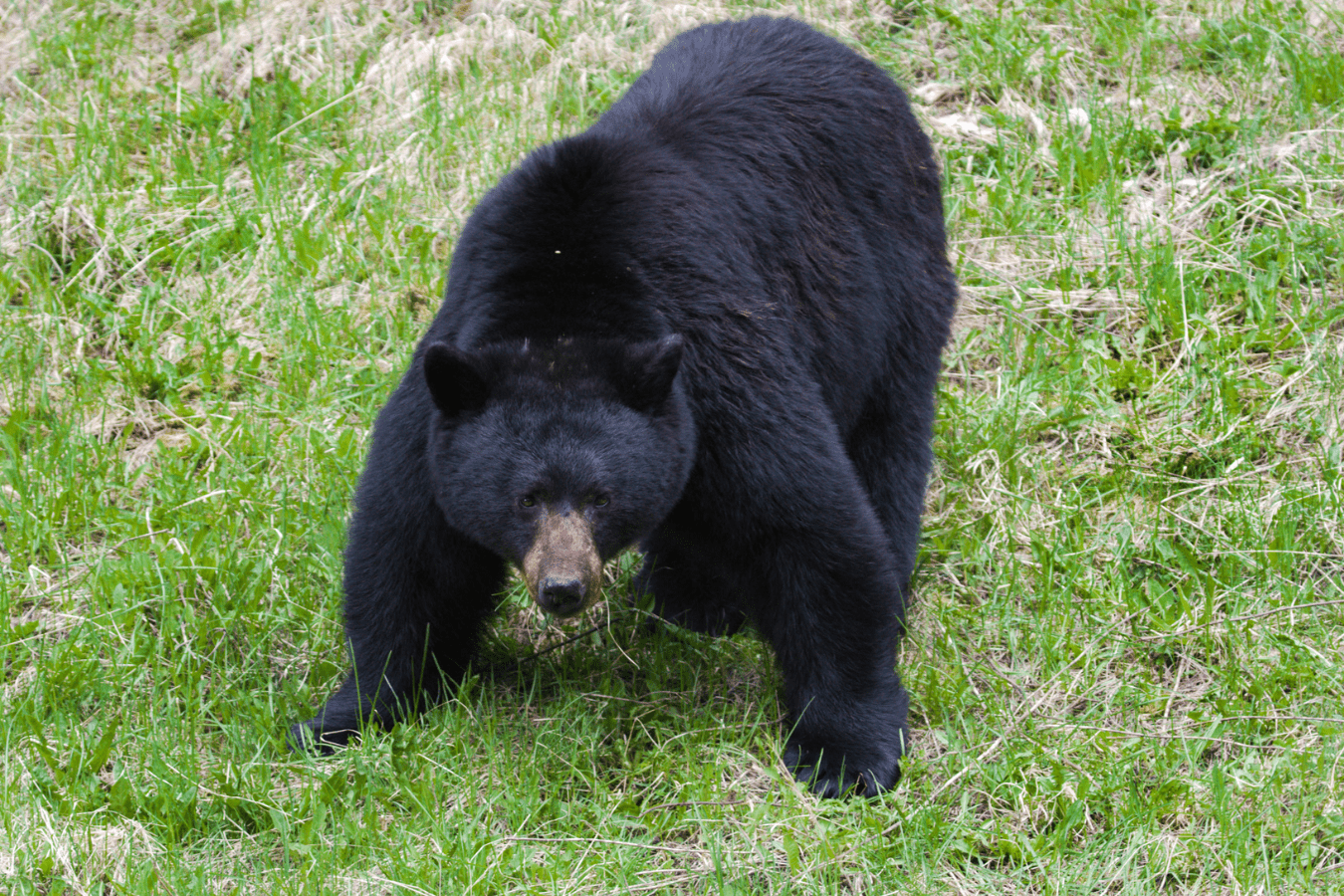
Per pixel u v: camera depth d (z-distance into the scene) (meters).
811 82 8.74
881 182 8.90
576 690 8.30
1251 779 7.34
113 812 7.03
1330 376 10.23
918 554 9.38
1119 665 8.44
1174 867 6.85
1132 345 11.03
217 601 8.64
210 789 7.21
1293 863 6.78
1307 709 7.87
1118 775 7.35
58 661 8.03
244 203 12.41
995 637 8.71
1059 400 10.51
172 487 9.55
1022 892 6.76
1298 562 9.04
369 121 13.59
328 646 8.49
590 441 6.82
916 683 8.34
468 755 7.58
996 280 11.67
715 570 8.05
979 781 7.50
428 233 11.95
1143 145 12.76
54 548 9.05
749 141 8.20
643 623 8.90
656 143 7.93
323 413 10.35
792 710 7.86
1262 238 11.49
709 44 9.02
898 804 7.32
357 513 7.74
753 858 6.93
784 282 8.02
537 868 6.76
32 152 13.06
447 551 7.63
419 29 14.88
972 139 13.06
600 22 14.58
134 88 14.16
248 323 11.27
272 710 7.84
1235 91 13.32
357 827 6.94
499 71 14.12
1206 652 8.40
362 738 7.58
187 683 8.02
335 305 11.39
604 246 7.26
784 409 7.44
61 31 14.91
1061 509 9.56
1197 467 9.94
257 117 13.42
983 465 9.98
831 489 7.45
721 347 7.39
